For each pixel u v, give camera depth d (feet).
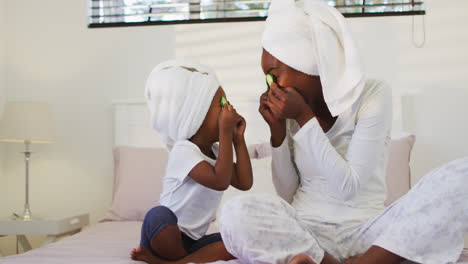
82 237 6.75
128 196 8.77
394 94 9.90
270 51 4.47
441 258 3.51
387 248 3.55
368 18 10.37
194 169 4.58
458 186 3.52
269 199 3.84
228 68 10.57
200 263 4.18
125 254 5.24
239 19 10.69
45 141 9.64
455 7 10.16
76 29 10.98
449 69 10.10
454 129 10.02
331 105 4.29
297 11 4.50
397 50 10.27
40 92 10.89
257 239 3.64
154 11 11.13
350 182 4.19
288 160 4.82
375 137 4.34
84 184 10.67
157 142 10.34
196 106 4.83
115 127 10.47
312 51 4.37
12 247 10.64
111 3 11.30
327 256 3.88
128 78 10.80
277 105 4.30
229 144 4.64
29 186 10.72
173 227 4.33
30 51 11.00
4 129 9.43
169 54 10.77
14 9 11.08
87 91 10.85
